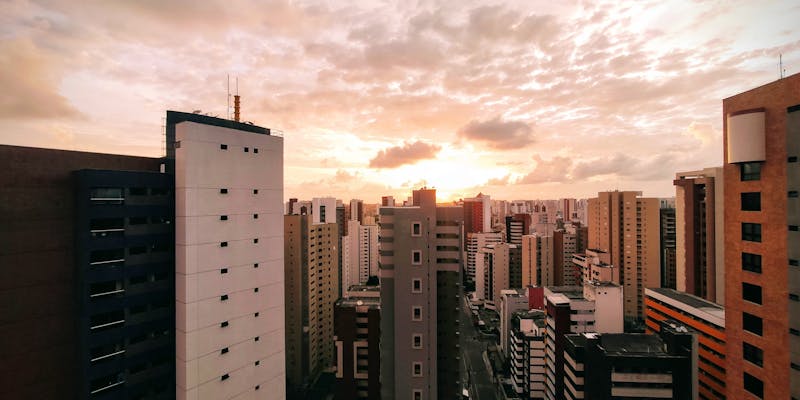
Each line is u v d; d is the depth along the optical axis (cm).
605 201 16125
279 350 4694
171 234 3984
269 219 4591
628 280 15262
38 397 3331
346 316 6881
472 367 13375
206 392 3966
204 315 3959
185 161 3822
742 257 3412
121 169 3847
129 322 3716
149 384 3841
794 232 2977
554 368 8794
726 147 3584
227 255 4162
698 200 11275
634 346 6406
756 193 3284
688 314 8288
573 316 9900
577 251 18675
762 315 3216
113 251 3644
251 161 4397
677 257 12131
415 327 4244
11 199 3197
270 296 4594
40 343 3347
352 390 6838
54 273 3425
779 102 3067
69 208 3522
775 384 3097
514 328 11412
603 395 6153
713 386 7525
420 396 4234
